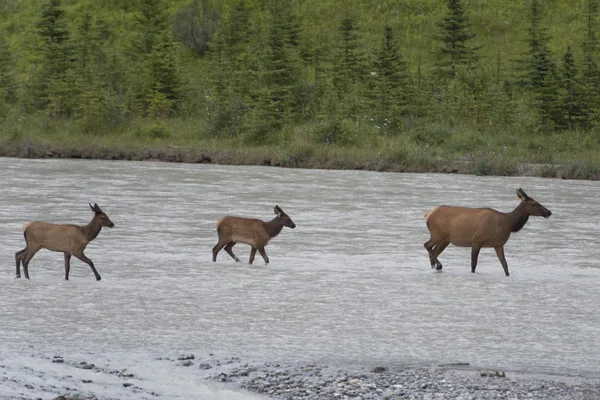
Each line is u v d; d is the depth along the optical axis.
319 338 30.86
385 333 31.61
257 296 37.25
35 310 34.16
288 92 118.69
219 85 126.81
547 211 41.66
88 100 118.62
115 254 46.09
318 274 42.03
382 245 50.09
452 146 104.19
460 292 38.53
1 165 90.88
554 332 32.06
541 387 25.39
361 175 87.38
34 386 24.39
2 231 51.56
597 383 26.00
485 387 25.31
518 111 118.81
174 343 30.00
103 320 32.91
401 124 114.06
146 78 130.62
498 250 42.34
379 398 24.25
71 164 93.88
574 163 90.81
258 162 97.38
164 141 111.31
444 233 42.97
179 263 44.12
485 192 74.19
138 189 72.75
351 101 117.06
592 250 49.53
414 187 77.25
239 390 24.95
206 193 70.88
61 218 56.47
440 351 29.45
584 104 116.50
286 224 44.34
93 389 24.47
